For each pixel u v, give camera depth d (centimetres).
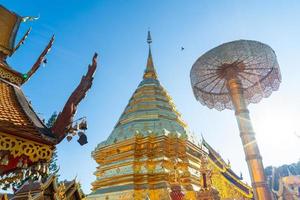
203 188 2067
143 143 2781
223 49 1558
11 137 709
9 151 701
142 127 2988
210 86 1764
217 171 2803
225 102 1855
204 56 1628
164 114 3216
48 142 748
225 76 1609
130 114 3303
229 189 2811
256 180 1234
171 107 3450
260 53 1531
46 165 755
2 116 751
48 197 1806
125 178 2591
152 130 2903
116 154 2877
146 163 2638
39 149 744
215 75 1666
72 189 2002
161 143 2731
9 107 820
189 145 2878
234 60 1536
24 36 1148
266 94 1711
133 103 3488
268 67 1584
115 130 3212
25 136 722
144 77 3944
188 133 3067
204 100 1853
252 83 1672
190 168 2750
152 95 3516
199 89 1792
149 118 3142
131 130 2975
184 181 2559
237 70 1577
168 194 2272
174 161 2581
